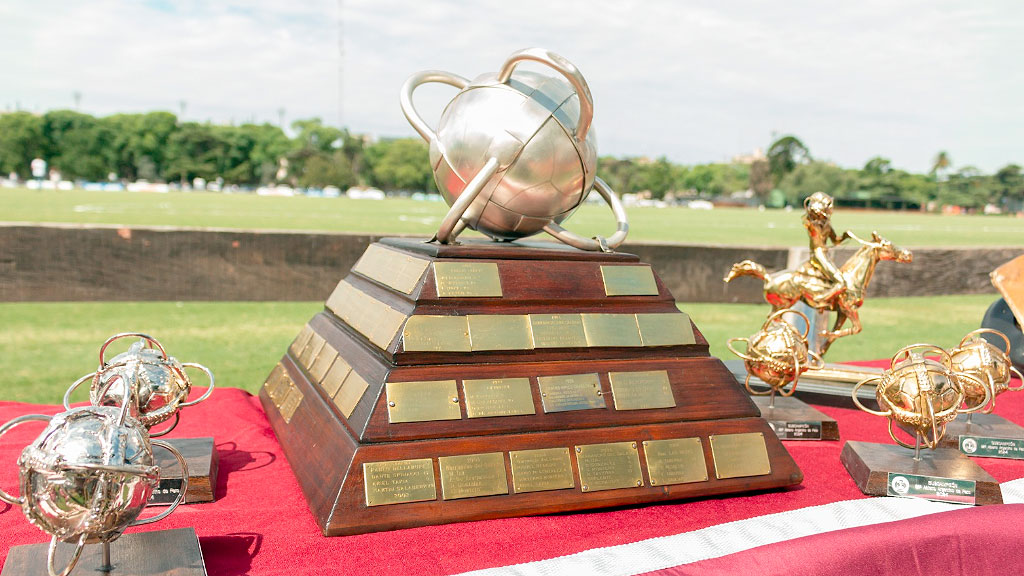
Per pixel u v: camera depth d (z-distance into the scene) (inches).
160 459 103.6
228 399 153.2
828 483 115.6
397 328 101.0
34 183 2797.7
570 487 97.9
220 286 296.0
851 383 167.5
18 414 141.0
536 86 117.7
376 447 91.4
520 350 104.3
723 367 116.1
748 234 963.3
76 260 279.4
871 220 2017.7
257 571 79.7
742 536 91.7
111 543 78.7
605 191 137.6
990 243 877.8
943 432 113.6
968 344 138.5
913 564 84.6
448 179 122.7
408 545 86.0
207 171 3951.8
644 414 106.3
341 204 1883.6
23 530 90.3
